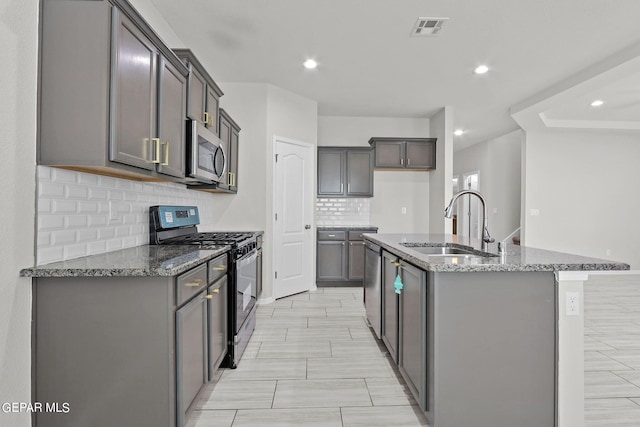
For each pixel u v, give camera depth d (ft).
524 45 10.62
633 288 16.26
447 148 16.61
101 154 4.93
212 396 6.95
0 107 4.32
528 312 5.56
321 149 16.83
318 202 18.22
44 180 5.06
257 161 13.67
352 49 10.94
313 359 8.64
